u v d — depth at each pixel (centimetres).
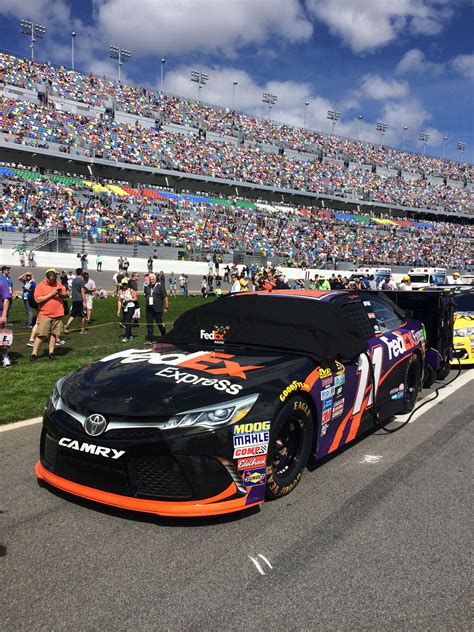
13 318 1525
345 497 348
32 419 536
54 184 3922
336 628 220
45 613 229
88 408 315
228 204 4822
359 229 5375
